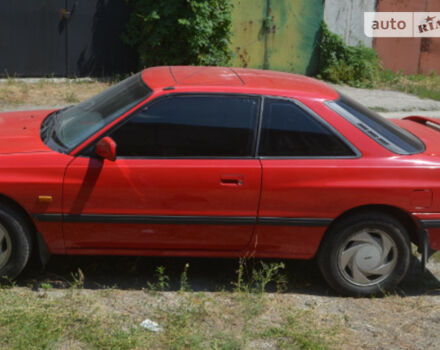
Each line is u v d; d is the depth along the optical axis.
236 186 4.51
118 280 4.84
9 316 4.01
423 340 4.27
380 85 15.20
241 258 4.91
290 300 4.74
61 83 11.83
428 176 4.64
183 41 12.38
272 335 4.13
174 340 3.93
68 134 4.70
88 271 4.95
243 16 13.95
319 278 5.16
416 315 4.64
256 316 4.41
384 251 4.78
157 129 4.55
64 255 5.18
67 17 11.90
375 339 4.23
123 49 12.56
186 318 4.14
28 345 3.71
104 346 3.81
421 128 5.62
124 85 5.18
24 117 5.40
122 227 4.52
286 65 14.73
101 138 4.49
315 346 3.99
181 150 4.54
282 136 4.63
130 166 4.45
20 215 4.45
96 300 4.46
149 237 4.58
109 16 12.26
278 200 4.56
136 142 4.52
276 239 4.68
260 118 4.62
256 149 4.58
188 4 12.00
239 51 14.16
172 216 4.52
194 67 5.55
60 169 4.40
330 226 4.73
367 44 15.73
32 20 11.68
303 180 4.55
